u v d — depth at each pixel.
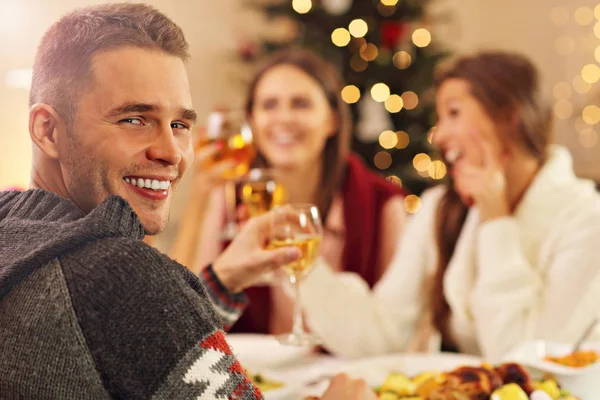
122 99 0.71
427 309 1.84
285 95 2.22
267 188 1.76
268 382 1.20
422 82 4.63
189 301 0.64
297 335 1.23
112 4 0.76
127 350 0.61
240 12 5.56
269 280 1.67
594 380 1.10
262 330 2.10
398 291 1.87
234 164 1.91
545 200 1.70
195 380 0.62
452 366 1.26
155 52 0.73
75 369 0.61
